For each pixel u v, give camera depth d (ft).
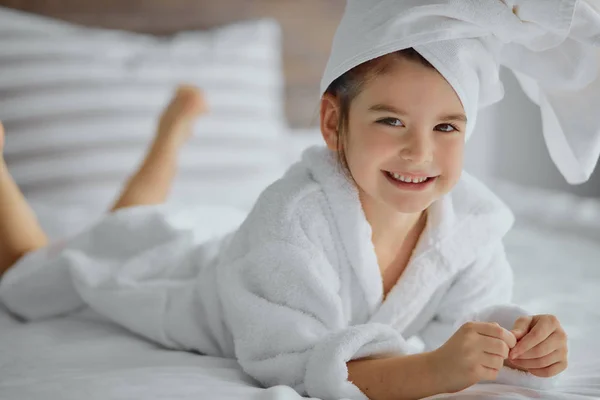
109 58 6.90
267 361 2.94
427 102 2.90
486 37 3.02
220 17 7.94
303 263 3.06
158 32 7.70
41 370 3.12
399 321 3.32
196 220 4.39
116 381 2.76
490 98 3.20
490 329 2.70
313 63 8.39
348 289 3.26
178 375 2.88
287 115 8.32
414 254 3.35
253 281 3.17
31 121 6.43
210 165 6.98
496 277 3.45
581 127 3.26
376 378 2.78
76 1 7.38
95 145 6.53
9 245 4.49
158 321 3.54
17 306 4.10
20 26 6.72
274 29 7.98
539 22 2.92
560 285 4.67
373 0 2.99
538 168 9.17
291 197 3.18
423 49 2.88
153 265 4.00
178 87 5.34
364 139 3.00
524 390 2.81
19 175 6.31
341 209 3.19
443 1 2.87
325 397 2.77
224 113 7.18
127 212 4.27
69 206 6.27
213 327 3.46
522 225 6.89
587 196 8.84
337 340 2.79
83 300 4.04
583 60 3.10
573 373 3.11
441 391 2.71
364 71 2.98
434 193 3.04
